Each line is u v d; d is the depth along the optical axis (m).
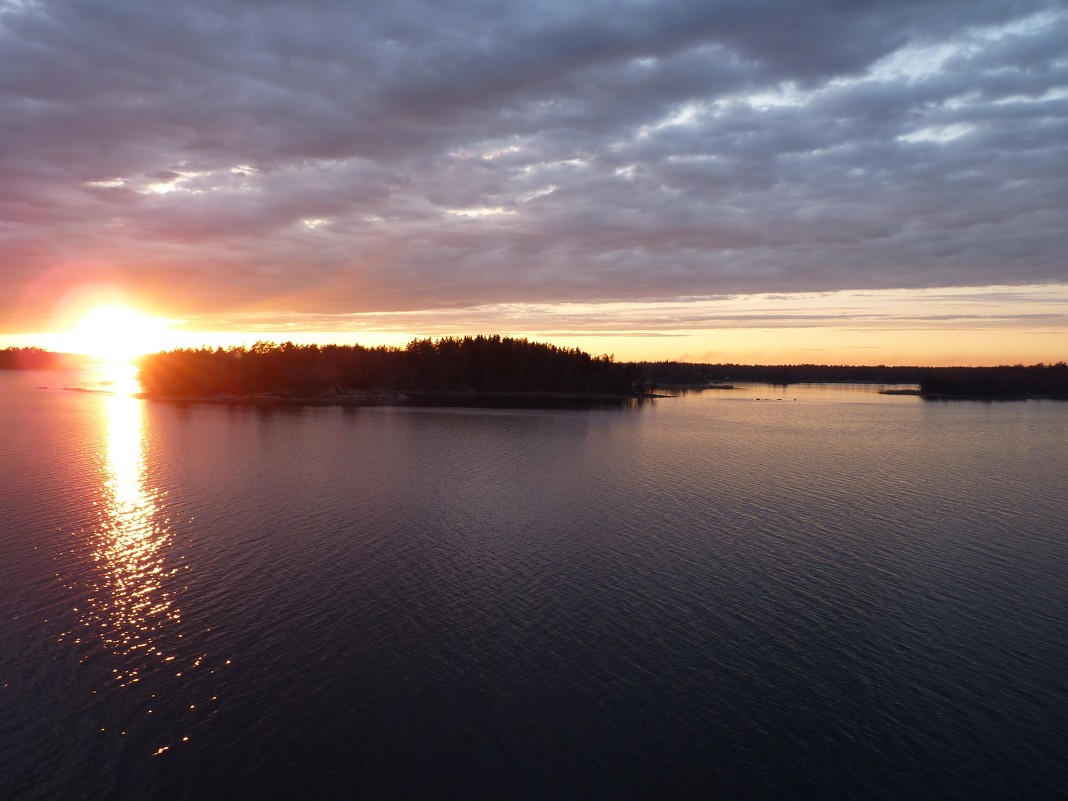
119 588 32.19
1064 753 21.34
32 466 63.41
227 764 20.30
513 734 21.81
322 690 23.95
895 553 39.16
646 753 21.08
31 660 25.55
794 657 26.66
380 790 19.42
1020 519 47.91
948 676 25.50
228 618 29.20
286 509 47.25
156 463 65.94
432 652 26.59
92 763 20.27
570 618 29.69
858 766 20.66
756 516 47.28
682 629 28.80
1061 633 29.00
